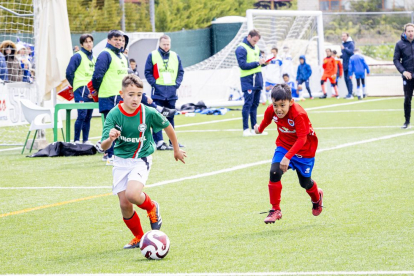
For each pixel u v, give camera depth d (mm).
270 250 10258
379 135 24547
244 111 26516
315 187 12102
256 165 18922
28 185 17078
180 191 15516
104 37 50438
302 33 50062
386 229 11273
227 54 47562
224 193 15141
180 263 9727
